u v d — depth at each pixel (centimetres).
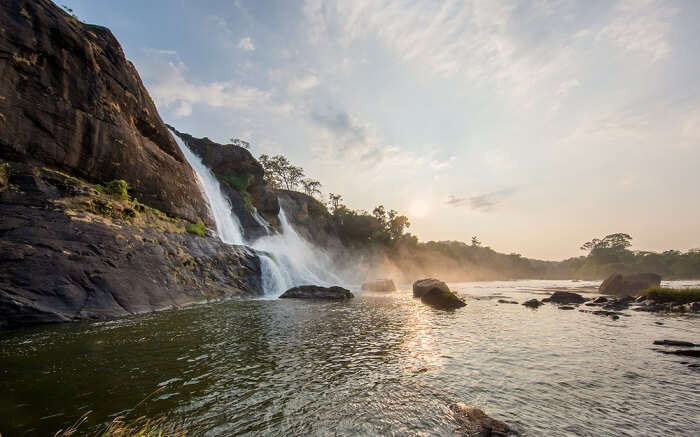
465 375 760
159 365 800
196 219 3030
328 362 851
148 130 2898
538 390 673
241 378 724
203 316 1525
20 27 1867
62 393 623
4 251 1300
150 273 1828
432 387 681
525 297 3192
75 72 2172
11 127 1759
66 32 2112
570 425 521
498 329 1353
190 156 4350
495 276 16488
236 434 489
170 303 1806
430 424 514
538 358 912
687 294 2389
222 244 2744
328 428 504
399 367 815
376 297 2938
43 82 1956
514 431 496
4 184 1577
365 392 650
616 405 603
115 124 2419
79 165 2120
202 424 518
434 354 940
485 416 525
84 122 2170
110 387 657
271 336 1142
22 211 1511
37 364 784
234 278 2589
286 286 3189
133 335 1102
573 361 888
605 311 1966
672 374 786
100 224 1753
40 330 1149
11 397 598
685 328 1448
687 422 538
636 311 2131
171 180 2881
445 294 2362
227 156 5119
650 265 15212
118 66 2622
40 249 1408
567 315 1833
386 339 1130
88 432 484
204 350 941
